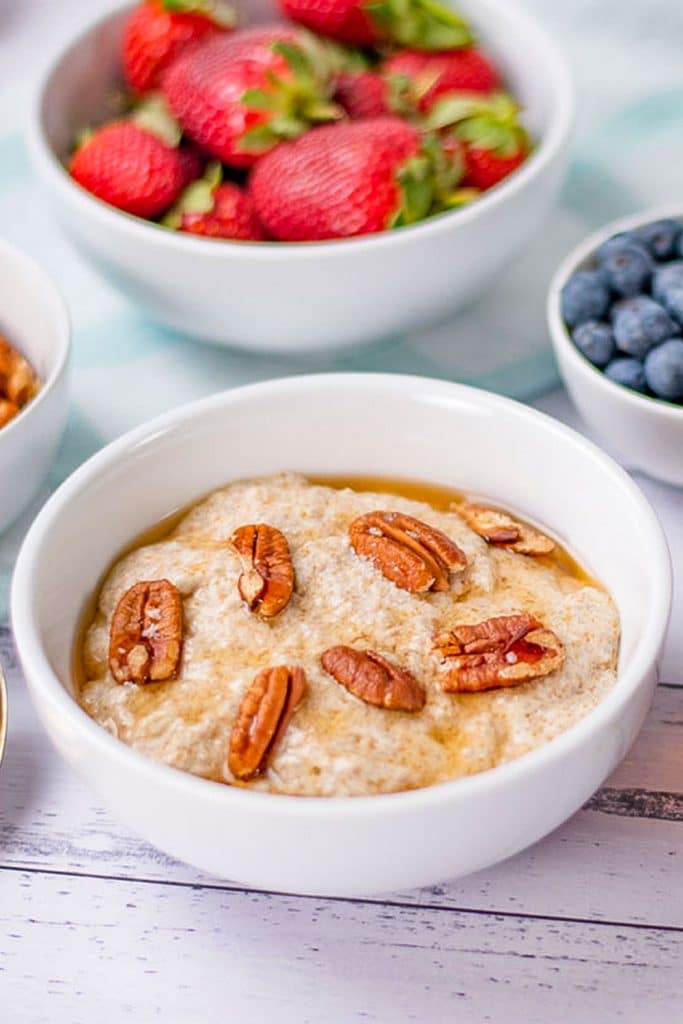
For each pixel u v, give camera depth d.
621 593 0.58
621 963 0.54
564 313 0.66
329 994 0.54
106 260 0.68
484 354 0.70
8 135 0.81
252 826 0.51
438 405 0.61
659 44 0.84
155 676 0.56
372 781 0.53
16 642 0.55
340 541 0.59
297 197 0.68
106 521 0.59
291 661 0.56
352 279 0.66
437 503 0.62
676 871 0.56
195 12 0.74
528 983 0.54
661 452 0.64
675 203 0.76
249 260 0.65
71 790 0.58
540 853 0.56
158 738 0.55
